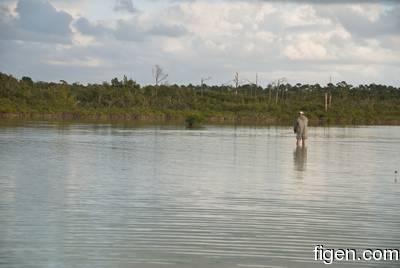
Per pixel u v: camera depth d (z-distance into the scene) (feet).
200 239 35.32
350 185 57.11
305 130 106.93
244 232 37.22
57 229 36.76
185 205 45.14
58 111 259.39
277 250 33.53
